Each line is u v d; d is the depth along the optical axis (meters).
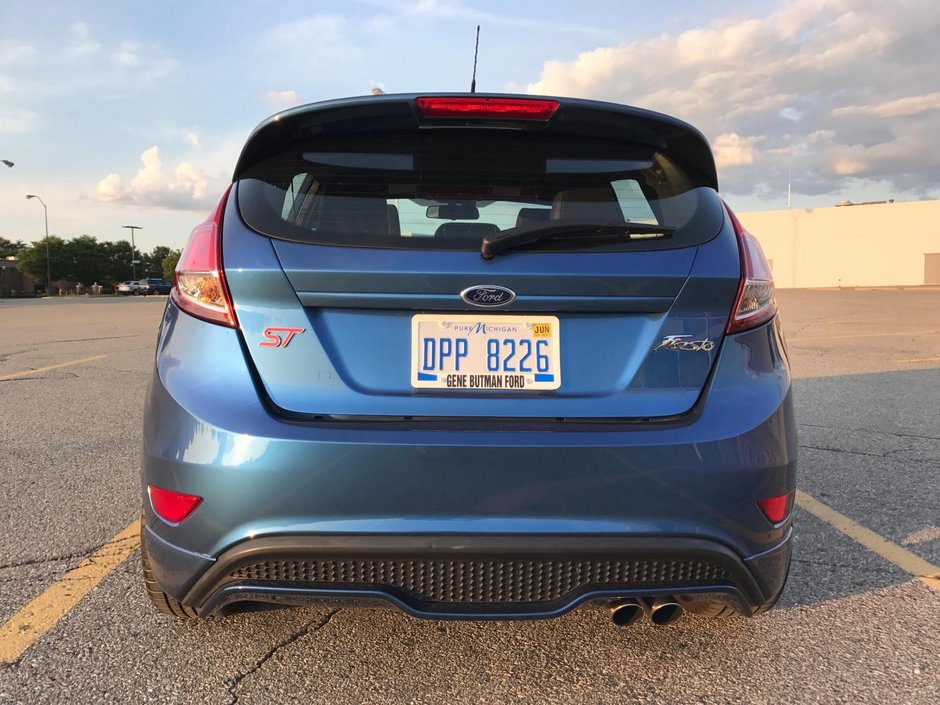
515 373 1.70
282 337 1.67
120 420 4.84
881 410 5.36
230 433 1.61
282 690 1.87
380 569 1.62
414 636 2.14
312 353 1.67
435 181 1.87
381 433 1.61
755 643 2.12
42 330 11.93
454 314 1.70
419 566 1.62
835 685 1.91
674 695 1.87
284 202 1.81
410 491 1.60
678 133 1.98
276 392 1.66
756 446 1.69
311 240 1.72
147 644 2.07
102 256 82.31
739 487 1.66
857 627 2.21
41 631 2.14
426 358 1.69
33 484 3.50
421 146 1.94
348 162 1.90
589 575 1.65
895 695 1.86
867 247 52.78
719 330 1.75
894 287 48.72
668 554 1.63
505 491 1.61
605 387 1.70
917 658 2.03
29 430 4.56
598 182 1.94
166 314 1.86
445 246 1.72
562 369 1.70
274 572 1.63
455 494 1.60
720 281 1.75
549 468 1.61
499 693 1.87
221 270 1.71
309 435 1.60
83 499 3.29
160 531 1.71
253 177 1.89
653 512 1.63
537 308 1.69
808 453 4.20
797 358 8.29
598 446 1.62
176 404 1.68
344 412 1.65
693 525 1.64
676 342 1.72
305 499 1.59
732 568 1.68
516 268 1.68
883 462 4.00
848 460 4.05
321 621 2.22
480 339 1.70
